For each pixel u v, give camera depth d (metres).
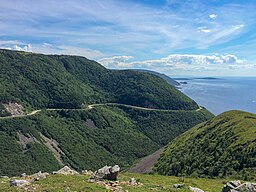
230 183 31.98
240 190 29.97
